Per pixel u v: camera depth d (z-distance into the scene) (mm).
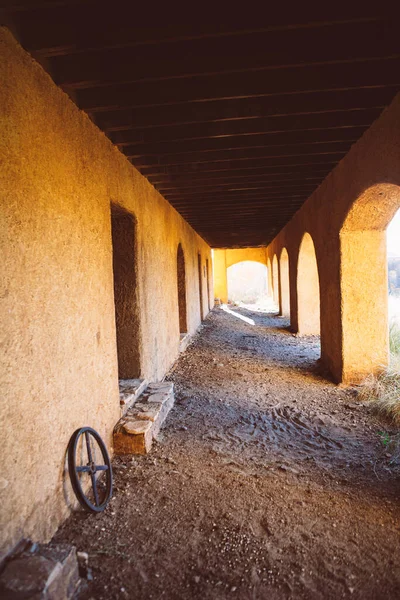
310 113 3629
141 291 5020
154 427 4062
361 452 3744
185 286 9703
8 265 2062
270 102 3480
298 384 6020
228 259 23516
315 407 4984
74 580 2090
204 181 6023
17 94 2246
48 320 2492
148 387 5012
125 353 4949
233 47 2707
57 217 2680
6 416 2006
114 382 3818
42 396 2387
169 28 2361
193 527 2656
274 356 8172
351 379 5672
